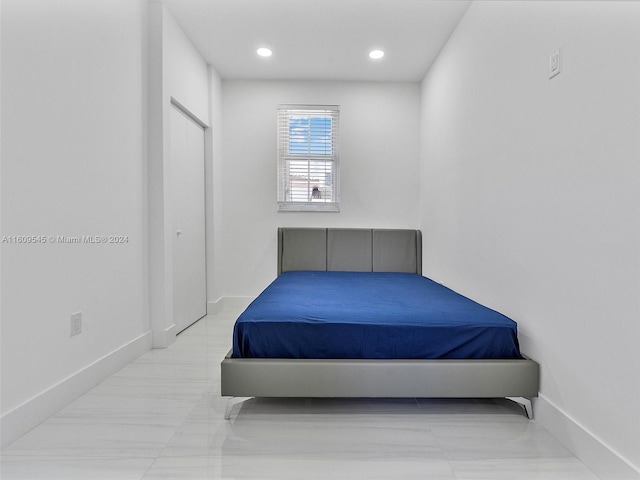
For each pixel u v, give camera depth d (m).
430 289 2.83
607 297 1.37
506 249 2.15
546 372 1.74
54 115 1.80
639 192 1.23
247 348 1.84
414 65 3.75
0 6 1.51
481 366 1.78
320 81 4.14
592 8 1.44
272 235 4.20
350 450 1.53
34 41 1.68
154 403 1.92
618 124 1.31
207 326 3.45
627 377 1.28
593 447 1.41
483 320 1.91
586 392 1.48
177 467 1.41
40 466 1.40
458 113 2.96
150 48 2.75
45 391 1.74
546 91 1.75
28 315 1.65
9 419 1.54
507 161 2.13
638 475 1.22
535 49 1.84
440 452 1.52
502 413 1.87
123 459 1.45
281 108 4.16
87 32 2.05
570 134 1.58
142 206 2.68
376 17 2.91
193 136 3.53
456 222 3.00
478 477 1.37
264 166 4.17
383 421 1.78
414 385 1.78
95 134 2.12
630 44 1.26
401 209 4.19
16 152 1.59
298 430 1.68
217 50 3.47
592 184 1.44
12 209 1.57
